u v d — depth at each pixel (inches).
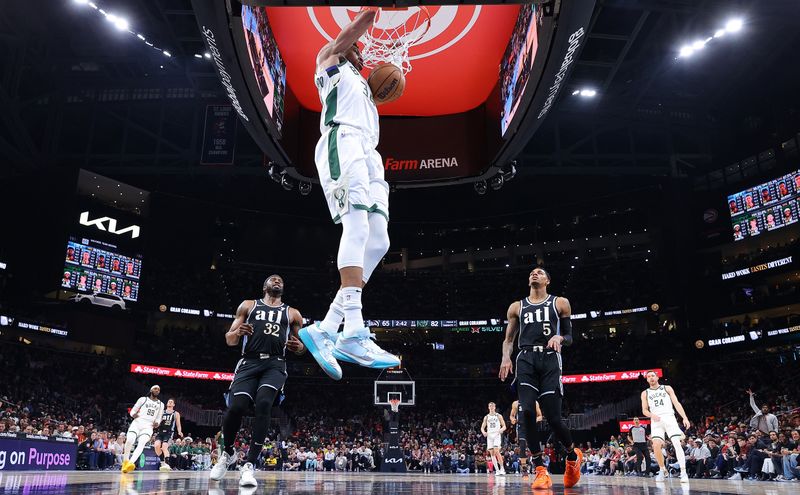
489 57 392.5
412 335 1711.4
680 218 1428.4
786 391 1109.7
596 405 1390.3
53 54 1236.5
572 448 204.8
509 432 1331.2
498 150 408.5
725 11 1001.5
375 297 1663.4
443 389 1541.6
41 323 1206.9
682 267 1400.1
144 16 1083.3
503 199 1792.6
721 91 1316.4
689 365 1343.5
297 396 1505.9
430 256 1798.7
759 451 609.9
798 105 1274.6
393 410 893.2
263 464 1095.0
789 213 1253.1
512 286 1653.5
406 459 1170.0
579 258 1632.6
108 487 166.7
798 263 1213.1
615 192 1670.8
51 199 1316.4
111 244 1365.7
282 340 215.0
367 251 140.7
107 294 1338.6
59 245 1284.4
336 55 146.5
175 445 831.7
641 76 1245.1
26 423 796.0
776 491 216.4
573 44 301.6
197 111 1373.0
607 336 1574.8
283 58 401.4
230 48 309.1
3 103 1158.3
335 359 142.9
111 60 1253.7
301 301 1636.3
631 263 1529.3
